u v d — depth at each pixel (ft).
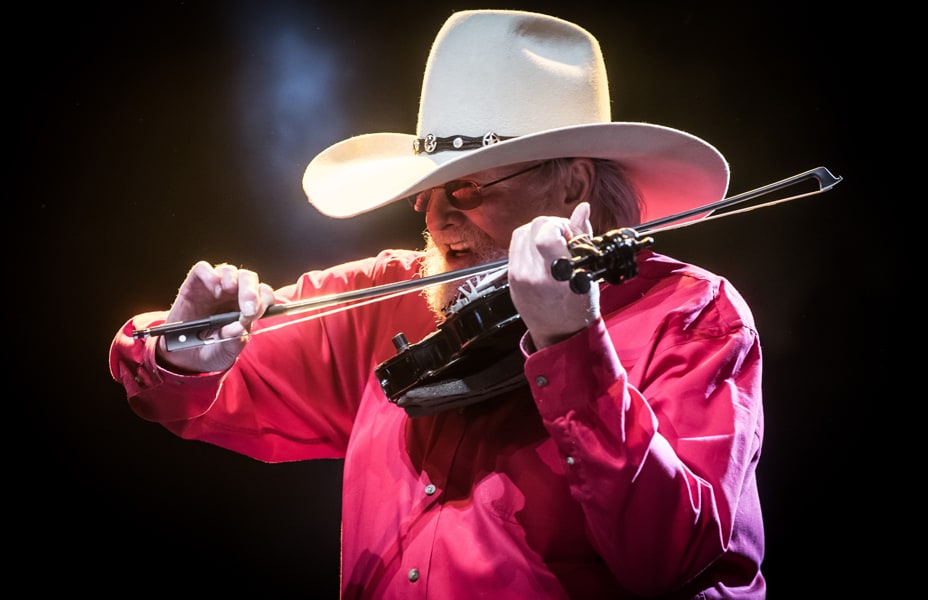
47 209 28.50
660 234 25.41
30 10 27.48
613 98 26.03
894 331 24.75
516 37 11.18
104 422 28.71
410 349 10.53
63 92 28.07
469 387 10.20
